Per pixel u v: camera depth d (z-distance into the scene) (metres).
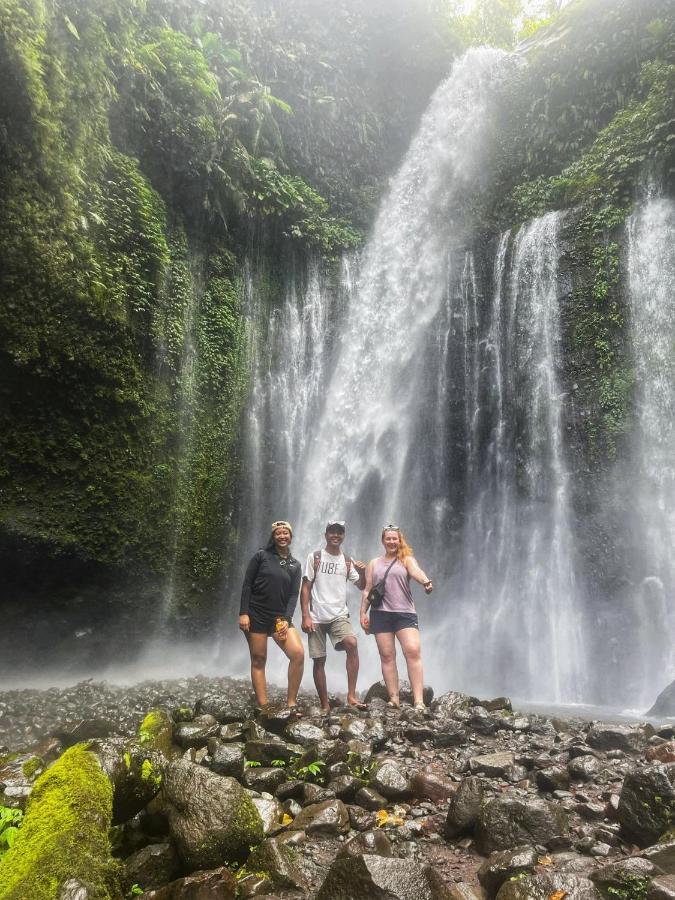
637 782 3.19
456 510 13.79
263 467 13.39
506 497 13.04
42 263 8.84
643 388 11.54
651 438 11.26
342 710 6.00
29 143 8.62
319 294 15.26
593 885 2.57
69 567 9.78
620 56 14.39
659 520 10.86
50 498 9.60
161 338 11.06
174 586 11.28
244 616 6.31
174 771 3.28
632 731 4.80
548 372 12.88
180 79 12.14
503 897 2.60
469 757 4.62
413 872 2.60
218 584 12.15
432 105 18.23
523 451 12.95
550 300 13.16
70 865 2.59
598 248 12.66
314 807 3.58
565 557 11.80
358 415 15.12
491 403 13.80
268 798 3.66
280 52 16.14
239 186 13.20
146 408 10.74
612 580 11.12
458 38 19.12
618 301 12.17
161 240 10.92
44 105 8.70
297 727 4.95
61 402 9.57
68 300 9.20
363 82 18.03
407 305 15.85
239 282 13.69
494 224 15.28
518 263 13.95
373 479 14.79
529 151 15.47
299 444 14.13
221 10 15.30
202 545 11.87
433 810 3.69
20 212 8.58
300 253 15.19
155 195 11.37
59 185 9.07
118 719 6.61
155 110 11.59
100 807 2.94
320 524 14.10
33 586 9.69
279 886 2.84
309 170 16.42
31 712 7.03
